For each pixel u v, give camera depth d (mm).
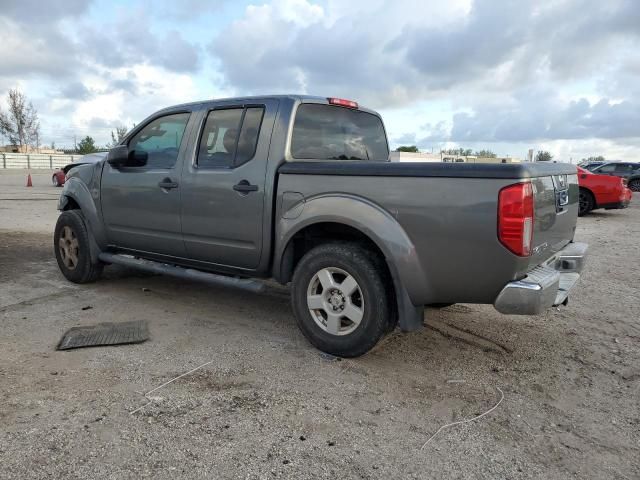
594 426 3002
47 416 2955
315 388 3389
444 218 3340
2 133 56781
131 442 2719
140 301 5262
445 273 3406
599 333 4574
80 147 59031
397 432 2889
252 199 4160
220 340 4211
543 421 3045
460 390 3418
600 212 16359
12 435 2750
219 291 5703
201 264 4734
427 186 3393
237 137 4359
